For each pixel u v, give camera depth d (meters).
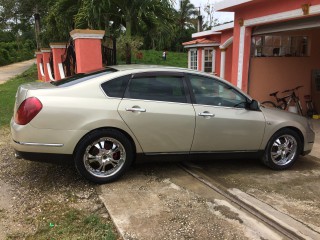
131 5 13.94
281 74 10.52
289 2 7.57
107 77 4.66
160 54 35.44
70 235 3.50
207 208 4.12
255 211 4.09
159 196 4.40
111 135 4.57
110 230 3.57
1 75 25.75
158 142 4.83
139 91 4.76
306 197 4.59
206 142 5.09
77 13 15.15
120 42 13.66
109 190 4.53
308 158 6.36
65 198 4.31
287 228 3.72
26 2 36.19
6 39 50.81
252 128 5.30
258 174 5.40
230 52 15.40
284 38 10.42
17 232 3.54
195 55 19.09
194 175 5.13
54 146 4.36
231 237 3.54
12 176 4.96
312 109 10.76
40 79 19.78
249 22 9.01
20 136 4.29
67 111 4.34
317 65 11.03
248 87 9.75
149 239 3.46
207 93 5.16
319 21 7.32
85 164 4.53
